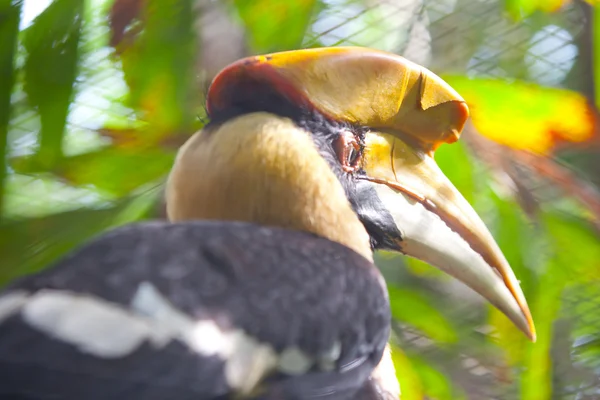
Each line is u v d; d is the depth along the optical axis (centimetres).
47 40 559
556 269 588
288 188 522
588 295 600
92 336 501
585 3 588
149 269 507
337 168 527
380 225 528
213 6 563
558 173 586
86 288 503
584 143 584
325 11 578
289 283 512
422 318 591
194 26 562
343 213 525
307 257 515
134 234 511
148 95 566
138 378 502
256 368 508
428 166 531
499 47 589
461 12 587
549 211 591
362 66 529
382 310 518
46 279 504
